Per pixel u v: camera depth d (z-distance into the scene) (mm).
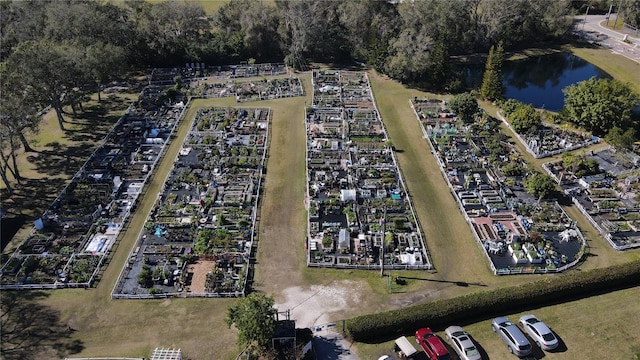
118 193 98625
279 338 63781
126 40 158625
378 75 160875
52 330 69375
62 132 121688
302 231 89312
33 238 85875
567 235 87312
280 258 82938
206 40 172375
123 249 84438
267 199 97750
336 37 173375
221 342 67438
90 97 141000
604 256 84062
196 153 113000
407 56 148625
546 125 127000
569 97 128625
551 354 65812
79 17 145875
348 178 103375
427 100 141375
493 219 92312
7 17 155625
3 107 92062
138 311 72500
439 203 97375
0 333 68750
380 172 106125
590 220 91750
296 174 106000
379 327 66062
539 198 96562
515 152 113875
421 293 76188
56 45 124062
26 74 107625
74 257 81688
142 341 67688
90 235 87250
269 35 173000
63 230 88188
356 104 138750
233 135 120500
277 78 156250
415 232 88938
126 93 145625
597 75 171250
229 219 91250
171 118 129250
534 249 84000
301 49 167500
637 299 74375
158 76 157625
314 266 81188
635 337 68312
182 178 102562
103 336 68562
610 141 115312
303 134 122500
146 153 112250
